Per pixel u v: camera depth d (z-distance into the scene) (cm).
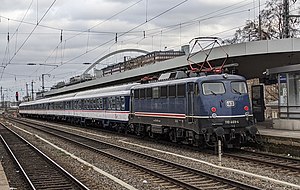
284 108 2545
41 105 7300
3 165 1970
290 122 2444
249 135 2105
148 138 2927
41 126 5238
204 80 2058
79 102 4719
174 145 2467
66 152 2375
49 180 1537
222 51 2572
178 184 1350
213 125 2020
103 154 2177
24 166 1897
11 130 4603
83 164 1898
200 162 1803
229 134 2067
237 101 2080
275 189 1246
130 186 1359
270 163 1664
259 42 2425
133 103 2897
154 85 2539
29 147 2761
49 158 2012
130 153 2223
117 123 3588
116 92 3528
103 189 1348
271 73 2614
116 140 2966
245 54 2462
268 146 2119
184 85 2177
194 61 2788
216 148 2042
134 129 2980
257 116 2886
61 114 5694
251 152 2044
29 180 1466
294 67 2403
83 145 2589
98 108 4012
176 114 2266
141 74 3638
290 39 2378
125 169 1720
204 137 2070
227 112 2050
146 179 1491
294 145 1936
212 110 2030
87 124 4634
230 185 1305
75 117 4959
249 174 1468
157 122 2506
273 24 4866
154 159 1906
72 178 1477
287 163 1719
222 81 2081
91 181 1495
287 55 2588
